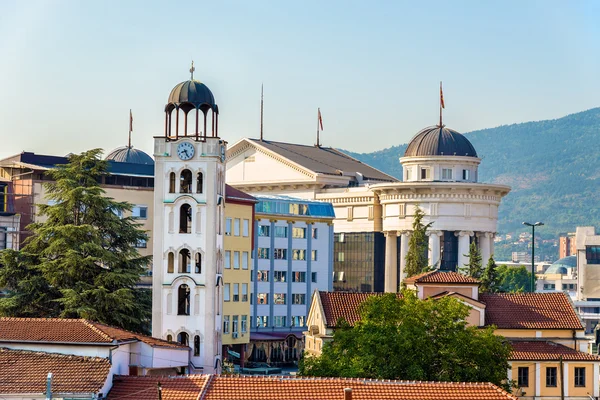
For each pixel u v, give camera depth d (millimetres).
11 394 198250
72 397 199250
